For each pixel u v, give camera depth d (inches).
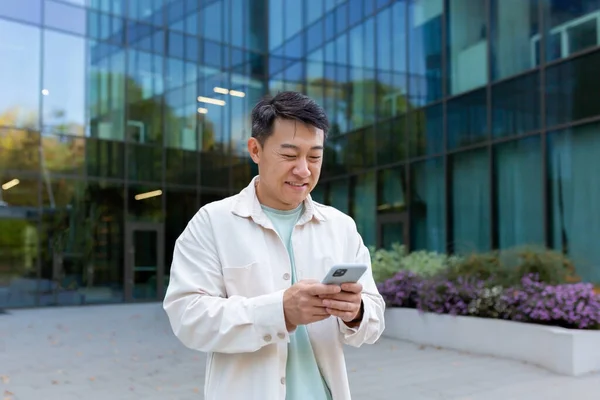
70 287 592.1
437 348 310.7
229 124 722.2
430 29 565.6
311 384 61.7
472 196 514.9
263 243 62.0
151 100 663.1
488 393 211.9
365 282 66.1
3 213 557.9
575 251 421.4
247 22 755.4
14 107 572.4
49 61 594.9
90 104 617.9
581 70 418.9
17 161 569.6
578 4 424.5
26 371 264.7
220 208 63.0
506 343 276.8
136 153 646.5
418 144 575.2
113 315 508.1
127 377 250.5
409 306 354.0
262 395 56.8
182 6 695.7
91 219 610.2
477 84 513.3
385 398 207.5
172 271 61.8
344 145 674.2
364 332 59.6
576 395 206.8
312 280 54.1
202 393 220.5
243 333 54.0
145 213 647.8
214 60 719.1
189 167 684.1
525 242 461.1
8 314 515.8
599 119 403.2
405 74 593.3
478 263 348.5
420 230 568.7
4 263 558.9
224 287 60.6
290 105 59.4
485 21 505.4
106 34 634.2
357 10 657.0
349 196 664.4
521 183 467.5
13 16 576.4
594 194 408.5
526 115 464.1
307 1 726.5
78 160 606.2
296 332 62.9
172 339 365.1
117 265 623.2
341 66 676.7
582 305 257.0
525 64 467.5
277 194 62.0
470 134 517.0
